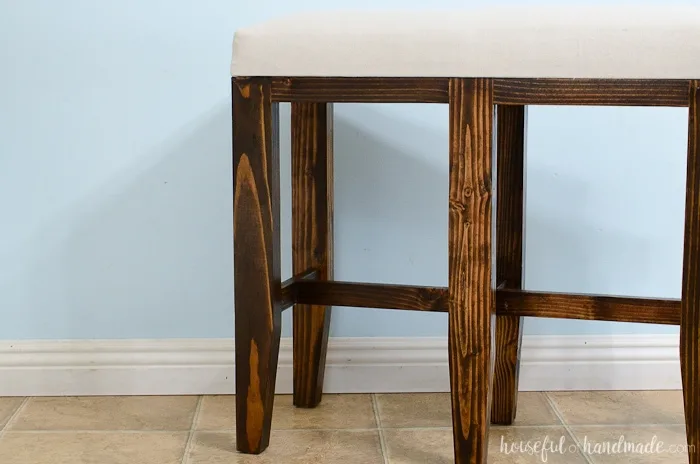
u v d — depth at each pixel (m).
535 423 1.41
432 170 1.55
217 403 1.52
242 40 1.16
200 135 1.54
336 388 1.58
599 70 1.06
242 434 1.28
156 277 1.56
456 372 1.15
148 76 1.52
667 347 1.57
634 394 1.56
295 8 1.51
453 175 1.12
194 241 1.56
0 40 1.51
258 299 1.23
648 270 1.56
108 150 1.54
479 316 1.13
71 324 1.57
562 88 1.08
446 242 1.55
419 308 1.27
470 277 1.13
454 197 1.12
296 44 1.14
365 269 1.57
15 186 1.54
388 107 1.54
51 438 1.35
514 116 1.33
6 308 1.56
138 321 1.57
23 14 1.51
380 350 1.57
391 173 1.55
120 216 1.55
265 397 1.26
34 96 1.53
